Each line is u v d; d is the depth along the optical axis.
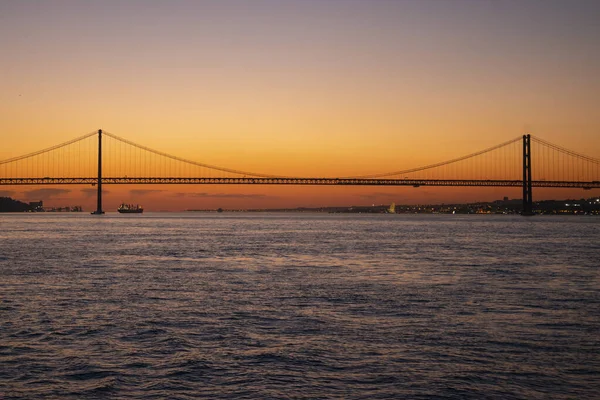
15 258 50.50
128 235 93.50
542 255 54.78
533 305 26.34
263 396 14.62
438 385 15.34
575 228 130.12
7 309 25.23
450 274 39.00
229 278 36.66
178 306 26.03
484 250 61.53
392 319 23.08
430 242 76.44
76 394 14.83
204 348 18.67
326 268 43.00
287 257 52.69
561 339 19.78
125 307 25.77
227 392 14.89
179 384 15.45
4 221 188.25
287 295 29.31
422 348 18.64
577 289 31.64
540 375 16.08
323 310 25.05
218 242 75.44
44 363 17.14
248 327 21.64
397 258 51.59
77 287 32.19
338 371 16.39
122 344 19.19
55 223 164.62
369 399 14.45
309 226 146.62
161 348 18.67
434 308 25.55
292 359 17.44
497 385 15.36
